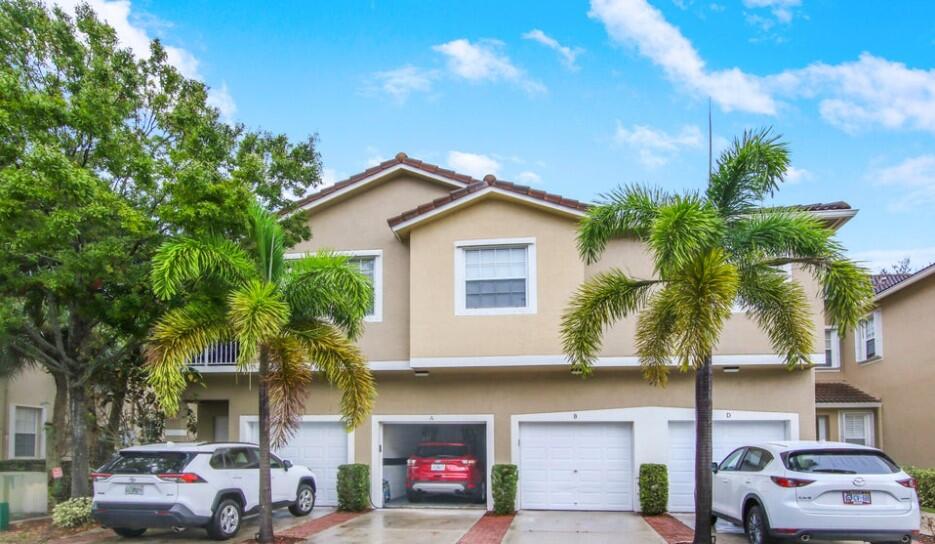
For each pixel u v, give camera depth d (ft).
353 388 44.75
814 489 37.93
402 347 60.80
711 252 37.88
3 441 74.02
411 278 58.23
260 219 45.47
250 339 38.73
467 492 62.39
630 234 56.54
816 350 55.31
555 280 56.44
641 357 43.50
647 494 55.57
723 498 45.57
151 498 43.70
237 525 47.29
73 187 43.57
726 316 36.50
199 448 46.06
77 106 46.93
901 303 74.90
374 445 61.62
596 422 59.31
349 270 44.57
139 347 57.62
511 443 59.67
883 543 38.19
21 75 49.55
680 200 40.14
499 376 60.59
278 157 56.75
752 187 41.24
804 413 57.06
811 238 39.78
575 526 51.06
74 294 49.21
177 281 40.47
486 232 57.77
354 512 58.13
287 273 45.60
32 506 54.65
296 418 52.60
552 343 55.83
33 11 49.96
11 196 42.55
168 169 48.24
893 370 76.07
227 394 64.54
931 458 68.95
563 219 57.00
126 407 70.54
